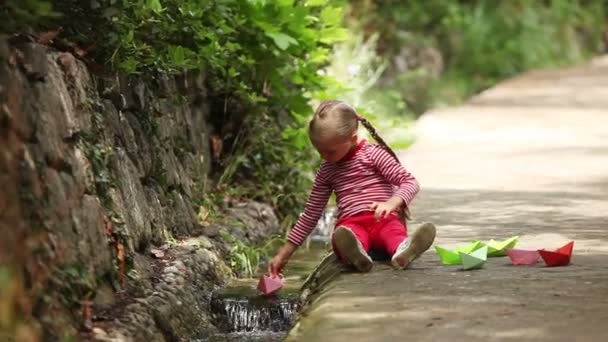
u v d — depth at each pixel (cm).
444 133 1848
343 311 650
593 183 1276
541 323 609
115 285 711
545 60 3241
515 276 740
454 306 654
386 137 1664
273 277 822
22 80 629
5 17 637
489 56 3020
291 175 1186
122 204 764
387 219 804
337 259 811
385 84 2534
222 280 884
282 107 1202
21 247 591
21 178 611
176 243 887
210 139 1131
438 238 931
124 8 812
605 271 754
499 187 1262
